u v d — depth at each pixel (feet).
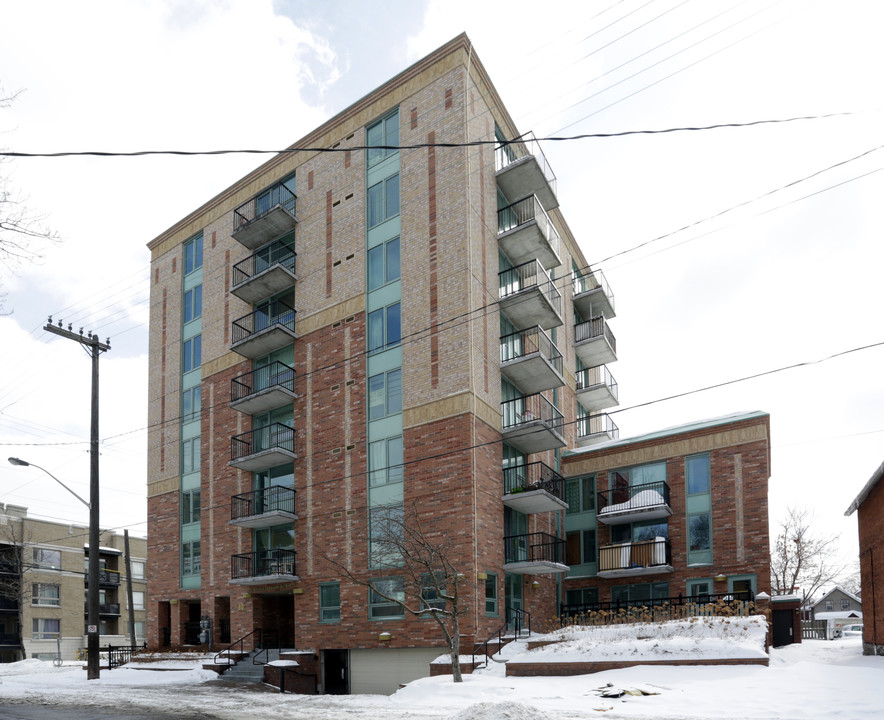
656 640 64.44
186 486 107.55
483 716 38.45
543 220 92.38
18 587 171.73
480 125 89.45
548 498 83.35
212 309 110.01
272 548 93.04
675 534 93.45
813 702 43.14
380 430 84.99
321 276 95.20
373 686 79.36
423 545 68.54
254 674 82.84
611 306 127.54
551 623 93.30
